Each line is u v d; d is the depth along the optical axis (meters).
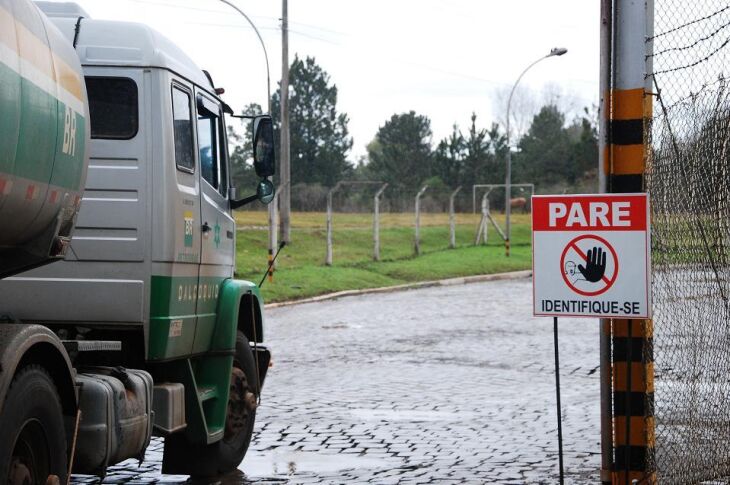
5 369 6.32
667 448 9.45
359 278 44.22
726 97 8.35
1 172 6.18
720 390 9.57
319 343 23.56
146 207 9.38
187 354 9.98
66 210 7.44
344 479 10.59
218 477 10.73
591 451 11.98
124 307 9.33
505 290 42.34
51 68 6.98
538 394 16.25
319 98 93.81
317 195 73.44
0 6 6.24
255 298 11.69
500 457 11.65
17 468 6.66
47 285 9.32
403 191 87.62
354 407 15.09
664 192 8.98
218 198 10.88
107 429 7.99
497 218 76.81
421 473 10.84
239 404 11.09
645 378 9.05
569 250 8.72
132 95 9.49
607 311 8.63
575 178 96.12
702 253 9.10
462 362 20.20
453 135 92.31
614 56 9.02
